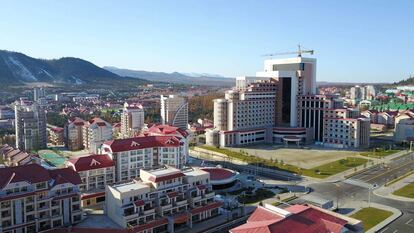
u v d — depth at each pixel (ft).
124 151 574.97
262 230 293.23
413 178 635.66
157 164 620.49
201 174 468.75
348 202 514.68
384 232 411.95
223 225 435.12
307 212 330.75
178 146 626.64
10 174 393.50
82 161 533.14
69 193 417.90
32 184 394.52
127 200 405.80
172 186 439.63
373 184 602.03
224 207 487.61
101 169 540.52
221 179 576.20
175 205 431.84
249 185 597.11
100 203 501.15
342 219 332.39
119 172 571.69
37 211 396.37
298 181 620.08
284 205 496.64
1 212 375.04
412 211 476.95
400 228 422.82
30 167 411.75
